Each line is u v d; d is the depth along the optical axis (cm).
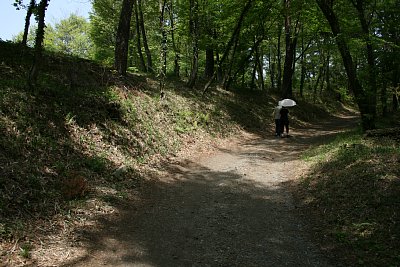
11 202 579
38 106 886
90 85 1198
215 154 1331
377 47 1566
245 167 1145
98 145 938
